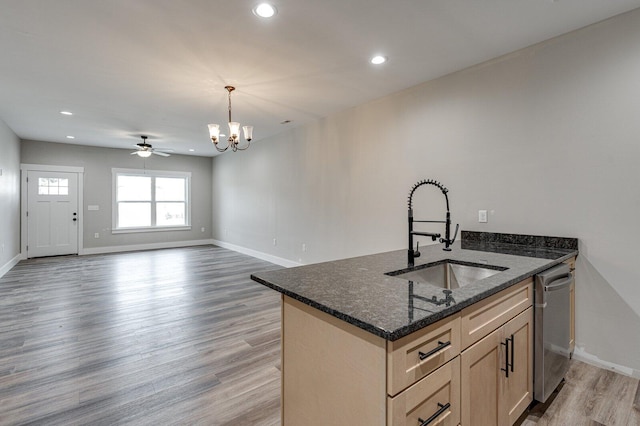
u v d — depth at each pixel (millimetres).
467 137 3010
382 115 3816
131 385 2096
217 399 1959
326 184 4699
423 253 2309
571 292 2295
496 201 2814
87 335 2865
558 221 2471
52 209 6750
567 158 2422
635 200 2145
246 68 3010
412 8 2111
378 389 982
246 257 6738
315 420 1257
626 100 2164
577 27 2336
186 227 8445
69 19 2213
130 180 7750
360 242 4141
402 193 3600
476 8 2111
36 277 4996
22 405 1880
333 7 2096
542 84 2539
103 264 6016
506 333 1510
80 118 4762
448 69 3043
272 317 3330
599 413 1812
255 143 6590
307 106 4180
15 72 3088
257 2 2037
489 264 1874
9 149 5387
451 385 1166
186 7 2080
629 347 2188
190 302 3811
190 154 8352
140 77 3207
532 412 1828
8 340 2752
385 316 1029
